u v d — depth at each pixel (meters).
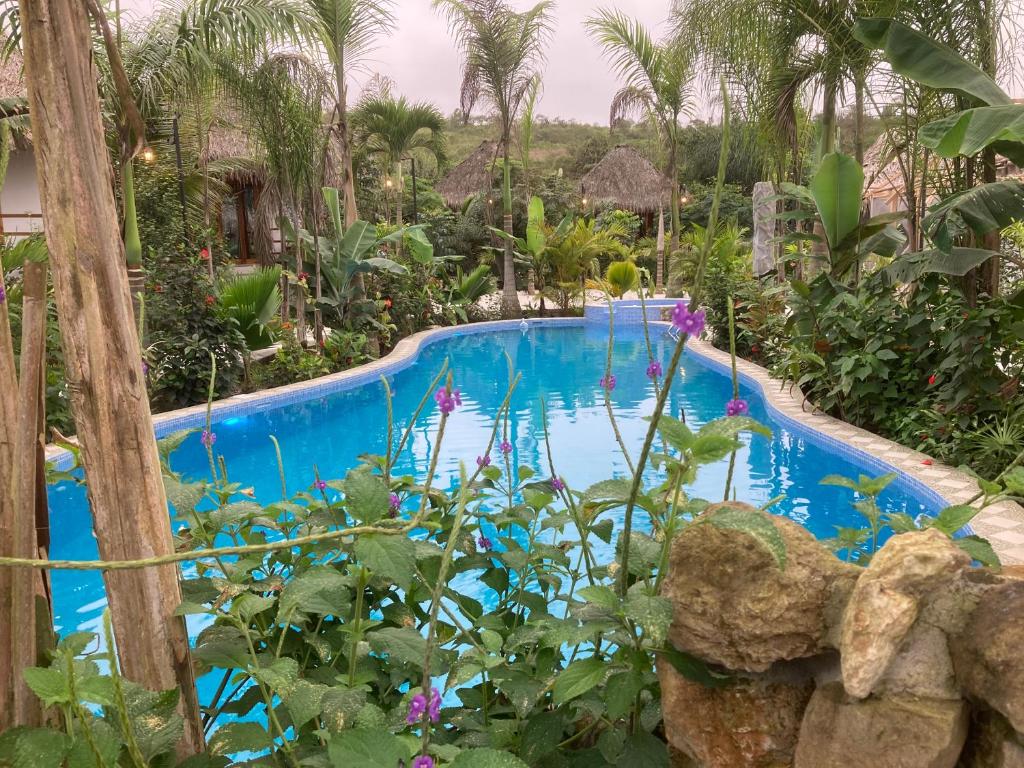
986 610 1.07
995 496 1.69
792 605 1.22
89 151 1.21
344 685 1.53
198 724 1.38
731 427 1.27
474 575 4.25
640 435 7.69
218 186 15.91
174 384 8.14
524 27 16.69
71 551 4.78
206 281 8.58
